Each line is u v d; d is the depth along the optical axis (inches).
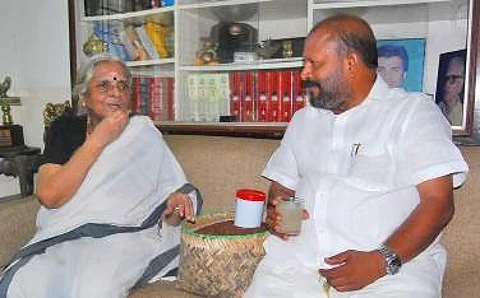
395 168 50.1
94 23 91.5
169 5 84.1
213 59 84.4
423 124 48.6
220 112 83.0
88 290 52.4
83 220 58.4
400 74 72.4
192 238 53.4
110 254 56.4
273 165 61.4
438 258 50.6
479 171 54.4
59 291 53.3
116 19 89.8
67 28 93.6
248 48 83.5
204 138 74.0
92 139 57.6
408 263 47.6
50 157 63.1
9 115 97.0
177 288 56.1
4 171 90.7
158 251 61.1
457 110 64.9
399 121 50.1
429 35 71.2
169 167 67.1
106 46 90.4
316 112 57.3
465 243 54.1
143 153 64.2
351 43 50.2
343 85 51.3
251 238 52.7
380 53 73.2
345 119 53.6
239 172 67.9
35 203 66.6
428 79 71.4
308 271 50.8
